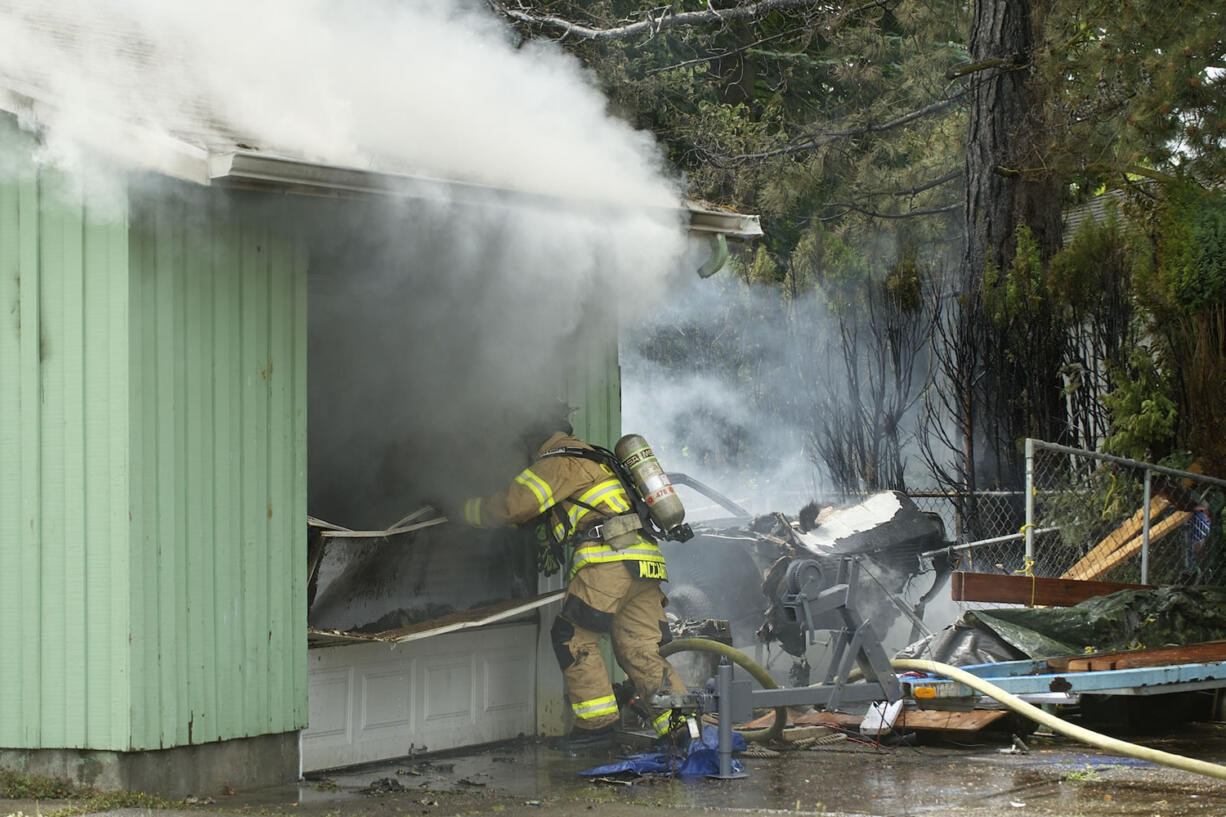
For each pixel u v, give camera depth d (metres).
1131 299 15.72
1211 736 10.48
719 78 29.64
